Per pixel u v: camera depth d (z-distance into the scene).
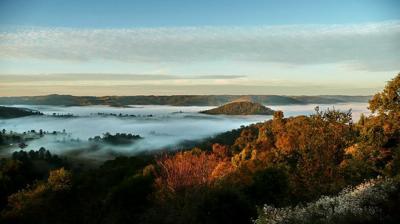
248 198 22.41
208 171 34.75
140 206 34.28
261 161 30.95
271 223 13.82
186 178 32.03
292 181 22.48
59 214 53.78
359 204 12.62
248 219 19.69
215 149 57.81
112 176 56.31
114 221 34.78
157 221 24.89
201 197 21.16
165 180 33.50
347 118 25.31
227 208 19.66
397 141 27.38
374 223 11.58
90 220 45.75
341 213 12.27
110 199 37.72
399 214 11.91
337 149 23.95
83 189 57.72
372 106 30.69
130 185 35.75
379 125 27.98
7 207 61.06
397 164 22.53
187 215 21.44
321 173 21.81
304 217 13.24
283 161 28.45
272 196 23.38
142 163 59.34
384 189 13.37
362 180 21.53
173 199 27.19
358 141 27.48
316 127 23.95
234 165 35.88
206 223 19.80
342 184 20.25
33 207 55.69
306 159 22.38
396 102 29.70
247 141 63.66
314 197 20.30
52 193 57.41
